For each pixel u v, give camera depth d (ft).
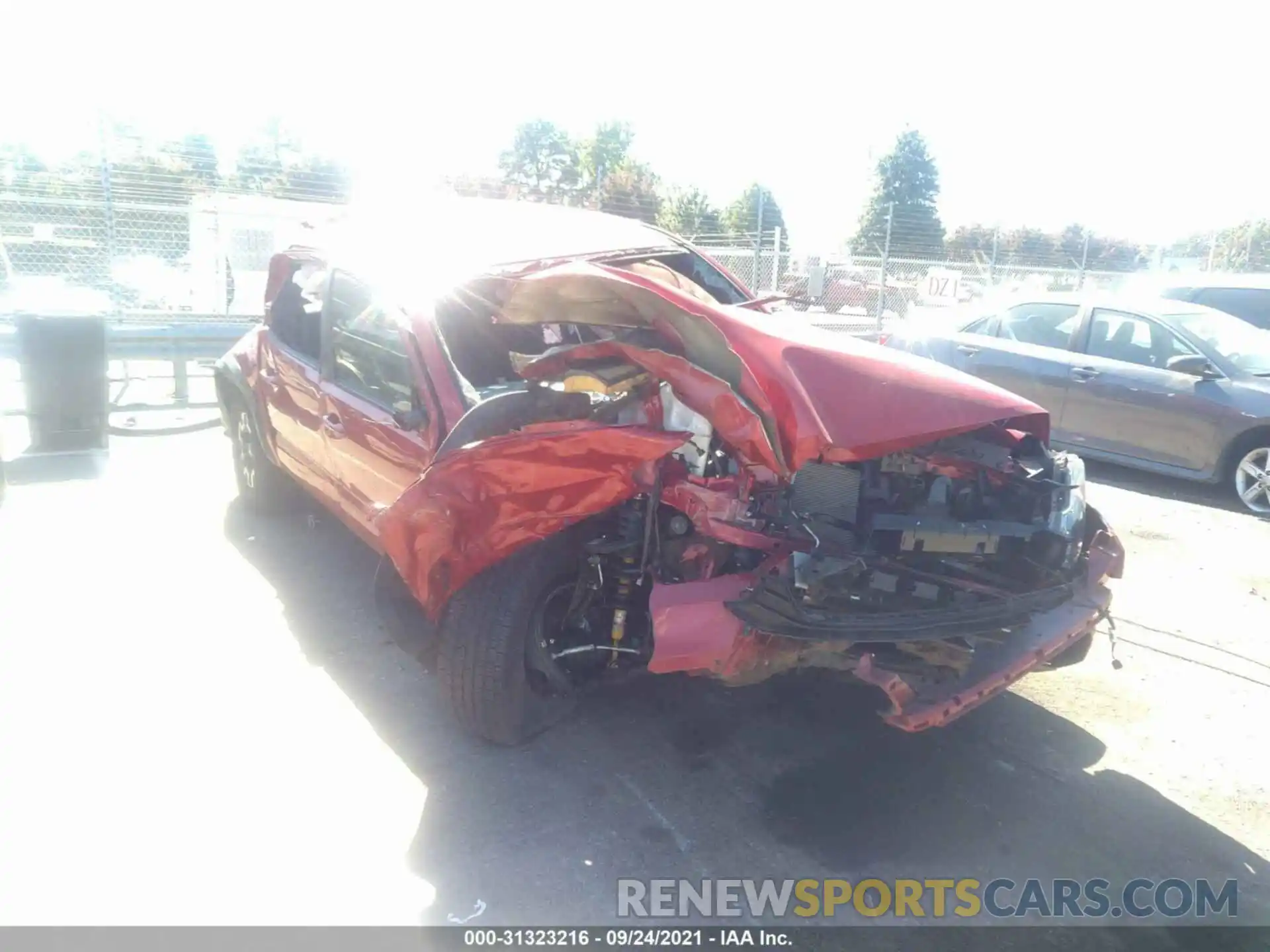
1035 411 11.68
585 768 11.74
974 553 11.47
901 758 12.19
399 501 10.45
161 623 15.06
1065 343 26.61
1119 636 15.96
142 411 30.32
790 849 10.44
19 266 34.91
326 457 15.35
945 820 11.01
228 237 41.63
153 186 38.42
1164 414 24.23
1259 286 30.40
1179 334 24.58
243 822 10.44
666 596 10.19
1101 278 60.75
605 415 10.80
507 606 11.03
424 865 9.93
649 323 11.17
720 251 50.57
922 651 10.61
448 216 17.01
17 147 34.81
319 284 16.12
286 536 18.97
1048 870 10.25
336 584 16.71
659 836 10.55
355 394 14.44
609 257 15.55
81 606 15.55
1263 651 15.51
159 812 10.55
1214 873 10.26
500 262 14.56
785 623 9.97
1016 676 10.77
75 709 12.52
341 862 9.91
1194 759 12.40
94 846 9.96
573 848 10.30
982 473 11.84
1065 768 12.11
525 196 51.96
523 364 11.94
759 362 10.69
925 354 29.14
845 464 11.66
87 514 20.01
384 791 11.12
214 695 13.01
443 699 12.41
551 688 11.97
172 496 21.40
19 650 14.02
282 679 13.52
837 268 55.11
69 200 35.04
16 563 17.21
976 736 12.79
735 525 10.41
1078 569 12.09
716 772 11.78
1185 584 18.33
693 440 11.02
